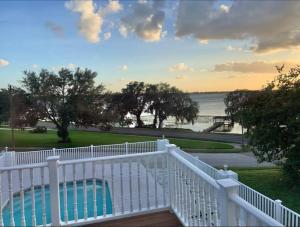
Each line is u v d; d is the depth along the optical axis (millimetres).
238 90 40125
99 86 32531
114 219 4773
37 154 15898
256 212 2664
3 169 4266
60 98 31031
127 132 40562
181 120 48812
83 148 17141
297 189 13469
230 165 20062
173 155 4805
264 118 14406
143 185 8844
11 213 4359
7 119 30203
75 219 4602
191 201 4277
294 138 13586
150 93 48438
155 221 4684
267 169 18078
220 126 44438
